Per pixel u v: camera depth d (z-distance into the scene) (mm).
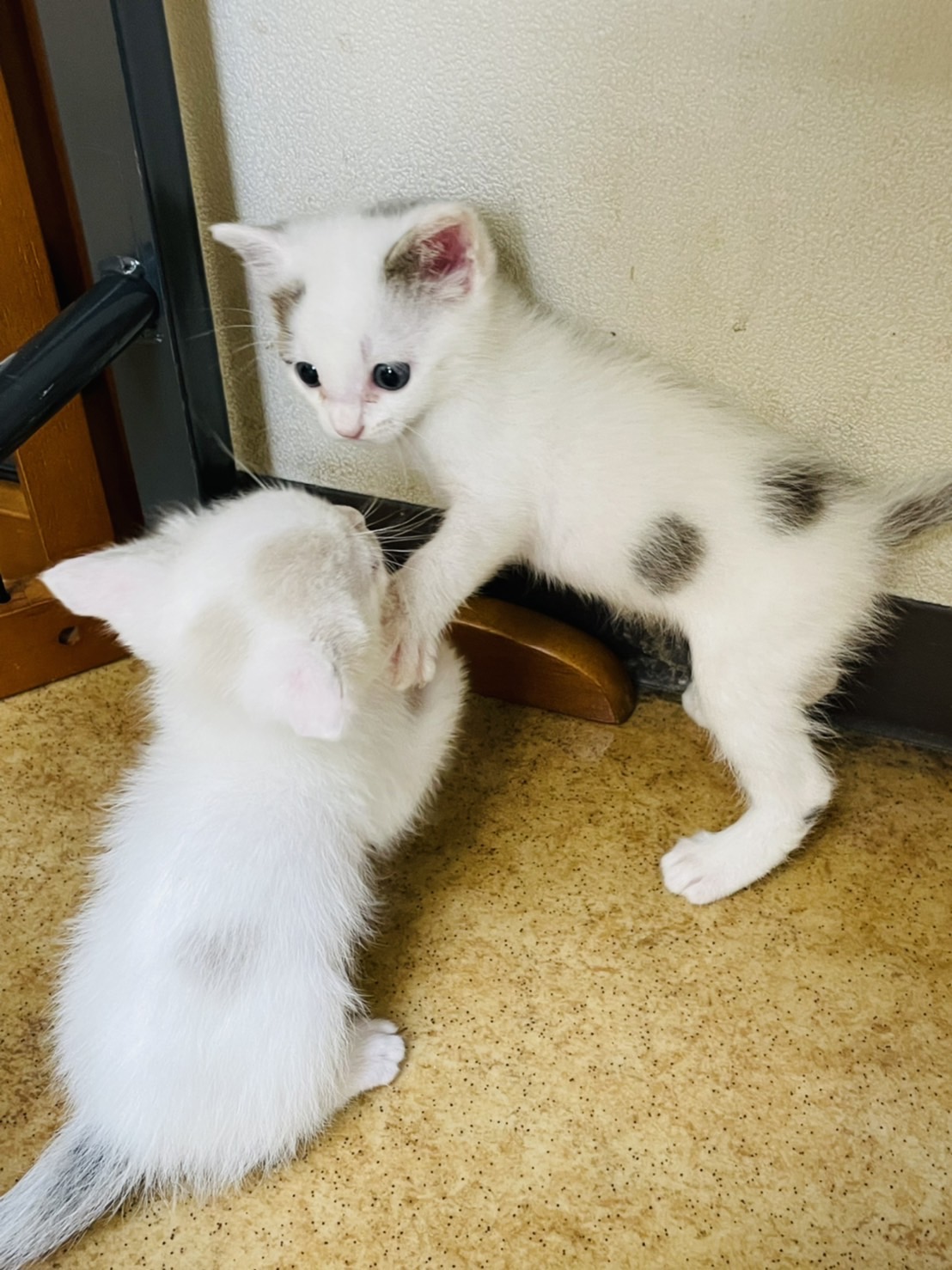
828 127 285
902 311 306
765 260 311
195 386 382
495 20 299
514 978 324
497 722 401
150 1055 267
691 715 396
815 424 334
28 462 380
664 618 342
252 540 281
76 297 378
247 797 287
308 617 270
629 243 323
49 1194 266
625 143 306
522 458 318
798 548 313
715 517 314
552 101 307
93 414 397
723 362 333
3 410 316
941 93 271
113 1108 270
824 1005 316
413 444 329
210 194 362
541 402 315
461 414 314
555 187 321
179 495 409
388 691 318
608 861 355
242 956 271
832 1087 299
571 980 323
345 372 298
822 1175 283
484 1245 274
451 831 364
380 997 319
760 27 276
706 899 339
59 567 289
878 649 366
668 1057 306
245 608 271
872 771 379
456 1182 284
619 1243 273
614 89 299
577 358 323
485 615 392
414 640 314
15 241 344
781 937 333
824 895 343
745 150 296
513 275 341
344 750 299
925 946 329
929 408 320
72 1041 284
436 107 320
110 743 393
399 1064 304
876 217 294
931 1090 298
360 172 341
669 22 283
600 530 324
